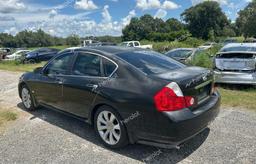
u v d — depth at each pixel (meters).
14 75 13.91
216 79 8.24
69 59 5.19
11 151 4.35
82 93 4.64
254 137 4.50
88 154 4.16
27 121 5.72
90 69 4.69
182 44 24.36
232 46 8.78
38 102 6.10
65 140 4.69
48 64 5.73
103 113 4.34
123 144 4.14
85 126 5.32
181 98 3.65
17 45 86.69
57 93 5.29
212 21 86.06
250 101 6.60
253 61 7.77
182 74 4.04
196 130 3.78
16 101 7.60
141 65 4.26
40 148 4.42
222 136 4.57
